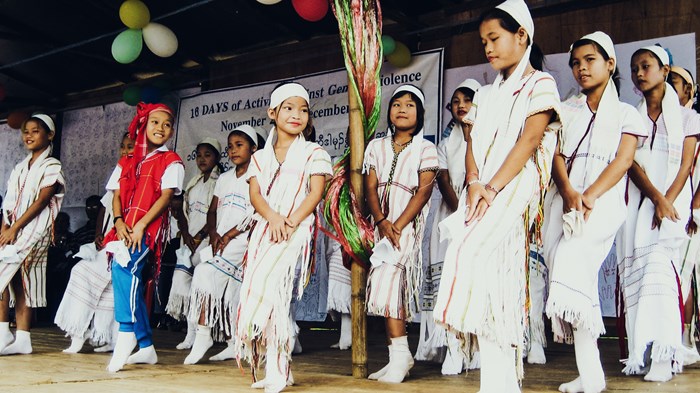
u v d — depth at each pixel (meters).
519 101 2.62
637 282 3.56
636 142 3.10
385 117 6.96
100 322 4.74
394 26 7.11
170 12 7.34
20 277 4.57
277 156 3.27
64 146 9.55
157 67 8.48
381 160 3.68
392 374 3.31
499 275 2.48
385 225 3.46
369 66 3.44
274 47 8.03
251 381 3.28
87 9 7.68
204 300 4.36
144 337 4.05
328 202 3.41
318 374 3.61
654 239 3.53
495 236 2.49
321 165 3.20
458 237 2.51
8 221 4.76
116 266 3.79
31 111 9.77
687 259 4.19
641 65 3.77
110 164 9.16
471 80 4.39
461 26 6.74
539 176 2.60
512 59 2.67
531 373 3.78
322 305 7.05
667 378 3.44
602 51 3.16
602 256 2.96
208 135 8.22
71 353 4.64
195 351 4.21
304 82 7.56
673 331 3.41
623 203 3.04
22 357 4.31
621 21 6.00
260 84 7.93
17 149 10.03
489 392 2.46
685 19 5.76
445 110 6.70
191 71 8.59
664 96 3.76
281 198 3.17
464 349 2.61
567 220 2.92
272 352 2.99
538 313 4.46
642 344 3.45
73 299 4.69
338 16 3.48
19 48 8.41
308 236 3.14
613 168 3.02
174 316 5.52
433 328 4.18
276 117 3.27
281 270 3.04
